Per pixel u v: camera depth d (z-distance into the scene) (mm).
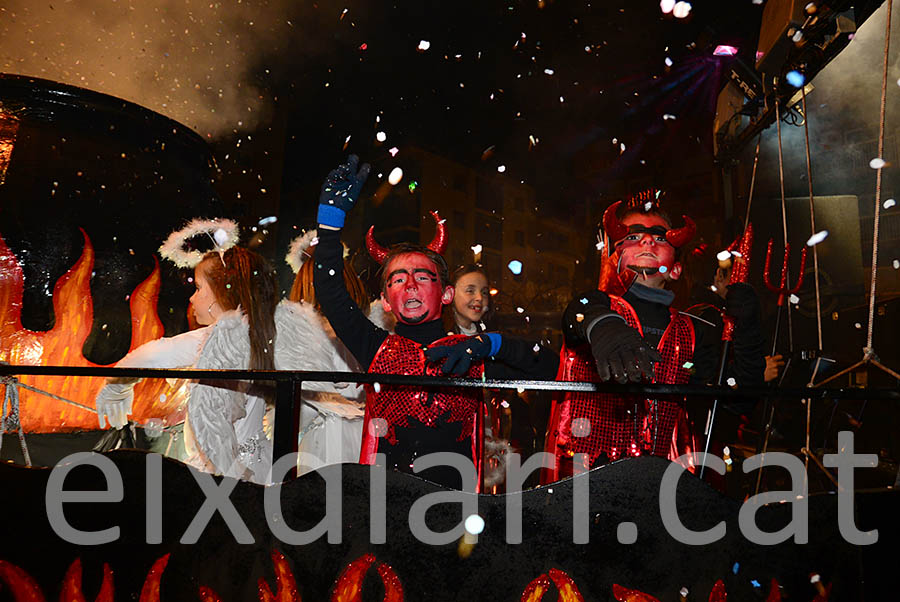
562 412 1862
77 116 2656
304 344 2664
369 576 1318
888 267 5648
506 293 9414
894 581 1320
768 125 3600
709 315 2186
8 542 1385
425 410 1832
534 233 25281
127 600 1356
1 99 2547
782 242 5742
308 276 2980
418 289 1974
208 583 1349
